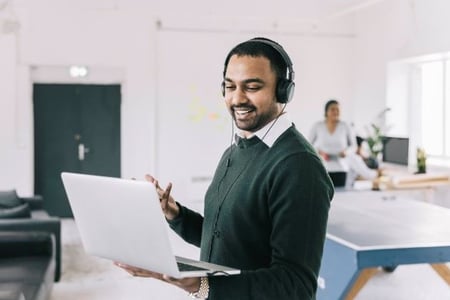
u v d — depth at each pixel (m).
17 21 7.46
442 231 3.49
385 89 8.33
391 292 4.52
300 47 9.01
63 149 8.30
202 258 1.56
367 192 5.30
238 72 1.41
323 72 9.13
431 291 4.54
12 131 7.97
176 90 8.59
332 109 7.27
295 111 9.06
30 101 8.07
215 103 8.71
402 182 6.42
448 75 7.50
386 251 3.04
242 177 1.44
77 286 4.65
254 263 1.40
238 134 1.55
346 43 9.18
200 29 8.59
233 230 1.42
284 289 1.23
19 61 7.93
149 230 1.16
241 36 8.75
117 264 1.32
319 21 8.88
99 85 8.36
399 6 7.89
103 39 8.22
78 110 8.30
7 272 3.70
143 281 4.80
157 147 8.60
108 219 1.25
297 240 1.27
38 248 4.17
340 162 7.20
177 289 4.58
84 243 1.38
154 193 1.13
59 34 8.05
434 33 7.14
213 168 8.77
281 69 1.43
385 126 8.27
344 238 3.27
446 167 7.09
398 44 7.95
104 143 8.44
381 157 7.58
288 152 1.35
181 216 1.73
